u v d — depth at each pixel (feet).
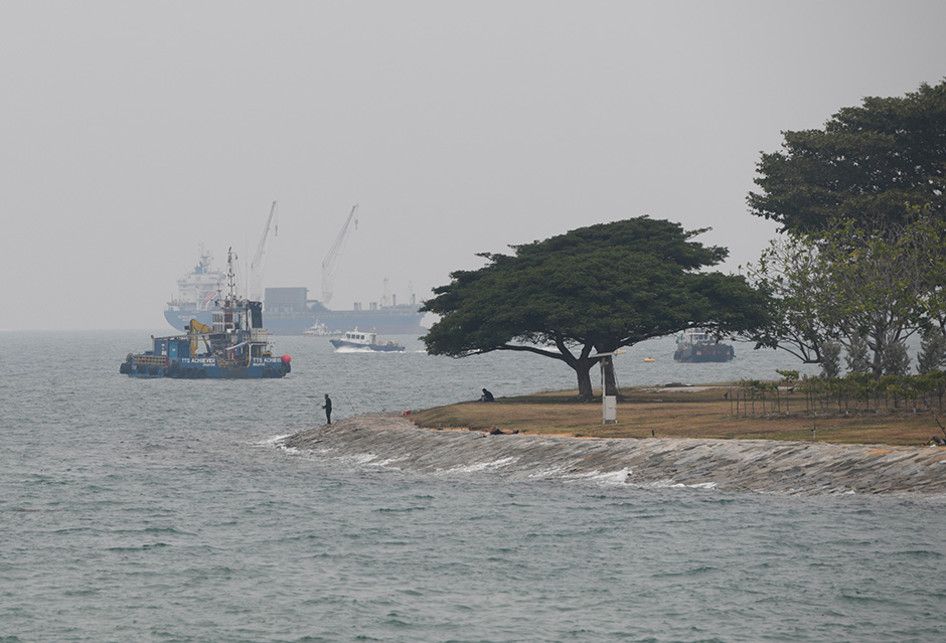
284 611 323.37
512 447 593.01
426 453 627.05
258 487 554.46
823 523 401.08
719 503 447.83
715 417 623.36
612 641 293.02
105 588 350.64
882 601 317.63
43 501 520.42
